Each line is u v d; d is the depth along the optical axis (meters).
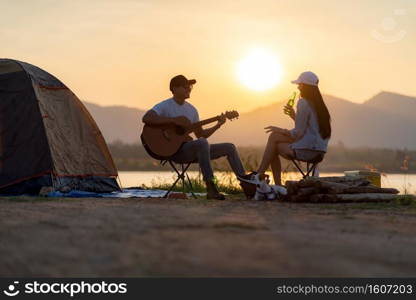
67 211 6.04
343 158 93.88
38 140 9.56
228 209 6.34
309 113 8.21
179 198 8.64
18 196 8.89
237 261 3.46
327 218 5.64
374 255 3.75
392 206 7.27
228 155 8.46
